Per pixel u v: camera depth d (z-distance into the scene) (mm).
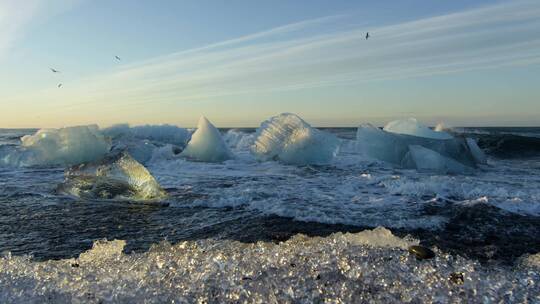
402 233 3748
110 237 3703
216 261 2473
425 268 2301
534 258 2553
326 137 10125
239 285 2168
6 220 4348
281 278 2232
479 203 4715
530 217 4188
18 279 2334
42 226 4105
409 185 5961
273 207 4742
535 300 1937
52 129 11336
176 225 4109
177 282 2227
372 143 10391
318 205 4844
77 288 2199
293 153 10016
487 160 10430
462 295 2002
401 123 12305
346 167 9172
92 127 13484
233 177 7465
